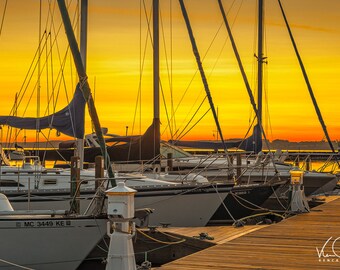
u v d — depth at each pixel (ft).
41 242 39.88
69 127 54.03
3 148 60.95
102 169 45.32
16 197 50.65
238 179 60.85
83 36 58.70
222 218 56.24
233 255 32.73
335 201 61.46
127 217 26.40
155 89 67.15
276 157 81.20
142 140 60.80
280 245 35.73
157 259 44.65
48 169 54.75
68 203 50.72
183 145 81.92
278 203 68.18
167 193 51.83
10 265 39.81
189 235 46.24
